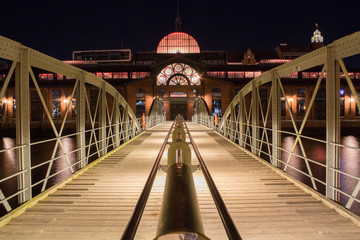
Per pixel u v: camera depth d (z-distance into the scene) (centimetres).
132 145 1295
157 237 163
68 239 341
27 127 475
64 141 3072
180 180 239
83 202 496
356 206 1200
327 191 482
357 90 3953
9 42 435
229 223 200
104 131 982
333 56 463
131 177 686
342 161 1988
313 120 3634
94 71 4072
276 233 359
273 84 752
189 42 4512
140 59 4775
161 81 3797
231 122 1412
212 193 263
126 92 3856
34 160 2114
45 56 541
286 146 2667
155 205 465
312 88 3953
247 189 582
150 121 2395
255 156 941
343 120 3697
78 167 762
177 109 4016
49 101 4016
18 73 466
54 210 450
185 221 170
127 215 428
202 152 1078
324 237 347
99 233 358
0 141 3444
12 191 1405
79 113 751
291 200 500
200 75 3812
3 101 3978
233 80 3988
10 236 350
